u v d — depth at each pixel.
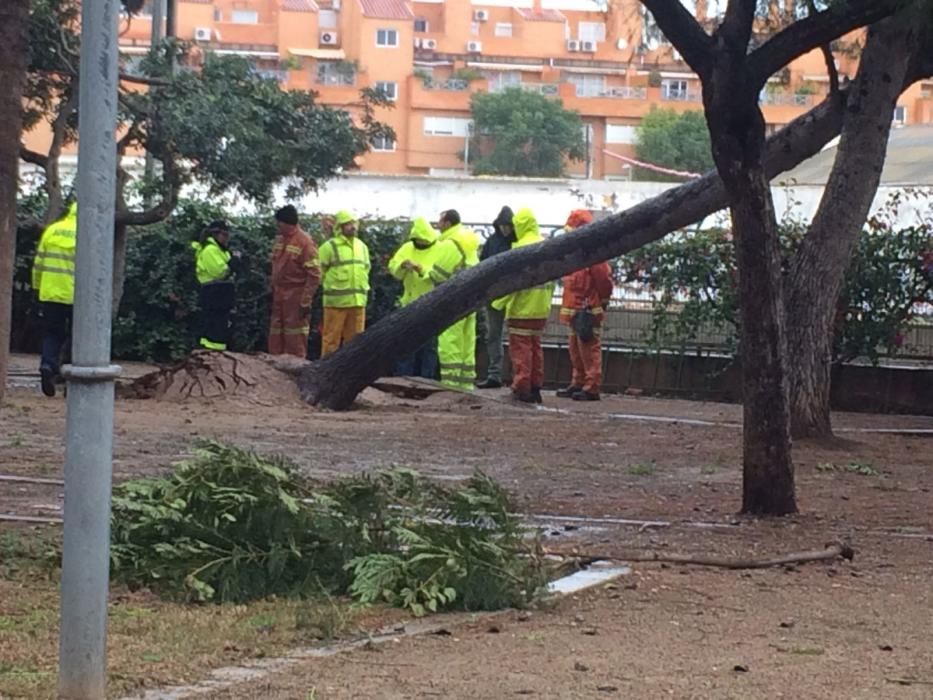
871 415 21.17
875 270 21.28
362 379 18.20
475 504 7.94
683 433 16.77
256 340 25.38
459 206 36.12
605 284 21.09
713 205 16.98
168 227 25.23
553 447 15.02
